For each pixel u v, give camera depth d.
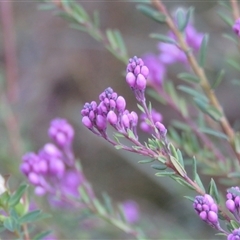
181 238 0.60
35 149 0.83
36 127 0.89
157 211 0.78
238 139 0.45
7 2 0.76
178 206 0.74
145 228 0.63
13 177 0.61
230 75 0.76
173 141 0.49
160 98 0.52
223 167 0.49
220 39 0.83
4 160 0.62
